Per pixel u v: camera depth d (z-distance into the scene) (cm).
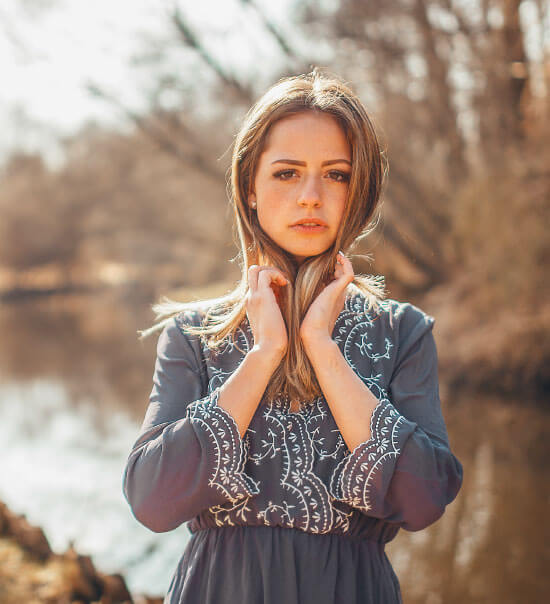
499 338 1119
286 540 128
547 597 451
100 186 4475
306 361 133
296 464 130
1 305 4938
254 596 126
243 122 146
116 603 388
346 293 148
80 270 5834
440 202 1503
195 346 141
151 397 139
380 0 1430
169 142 1680
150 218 4141
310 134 133
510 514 605
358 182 134
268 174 136
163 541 585
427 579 480
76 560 394
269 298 131
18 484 757
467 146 1576
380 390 137
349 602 128
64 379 1582
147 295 4681
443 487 129
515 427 903
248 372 128
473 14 1392
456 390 1141
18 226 5447
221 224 2516
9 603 368
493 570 494
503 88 1338
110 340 2481
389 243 1430
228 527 132
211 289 2739
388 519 128
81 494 721
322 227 136
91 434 1009
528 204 1155
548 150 1163
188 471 124
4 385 1505
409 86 1576
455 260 1459
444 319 1270
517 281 1148
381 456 124
